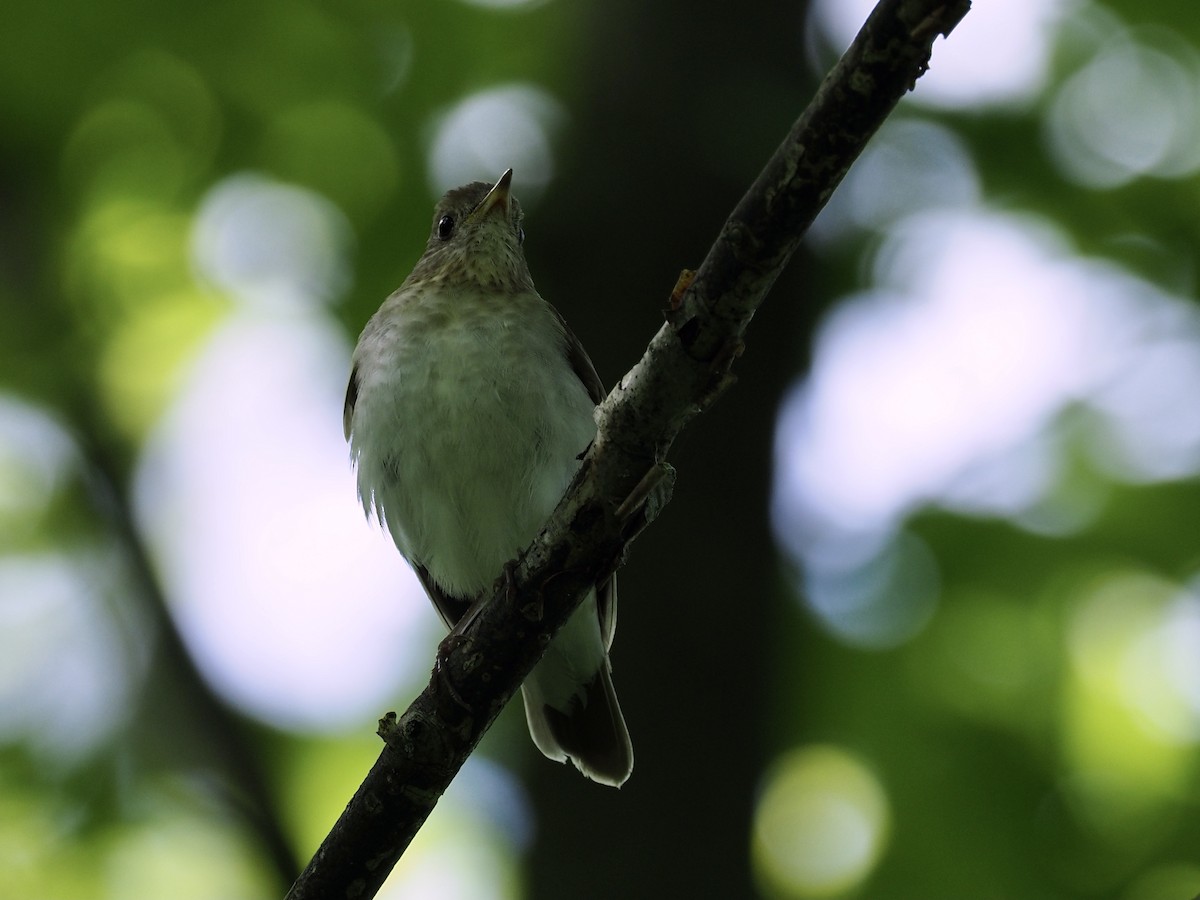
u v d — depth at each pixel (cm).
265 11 1275
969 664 1279
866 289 1239
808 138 490
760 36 1014
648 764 885
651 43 1005
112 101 1287
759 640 916
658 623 899
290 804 1268
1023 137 1289
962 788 1242
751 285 518
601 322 959
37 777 1252
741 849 884
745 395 947
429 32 1303
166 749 1234
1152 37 1304
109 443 1216
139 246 1352
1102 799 1248
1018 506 1295
